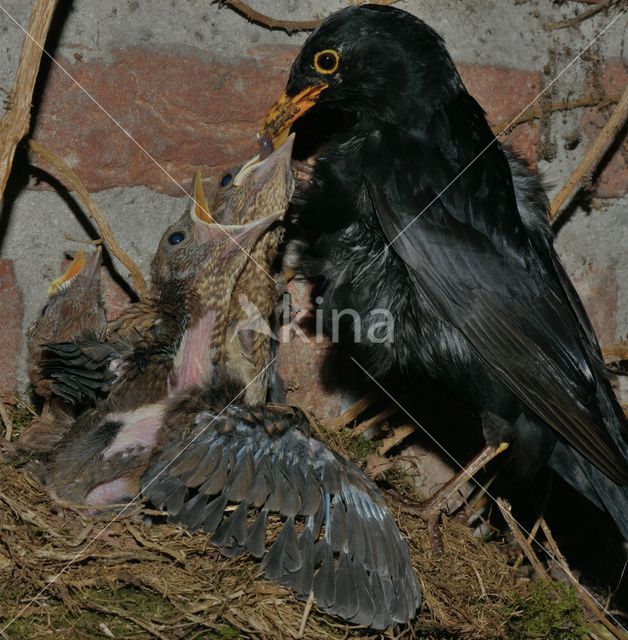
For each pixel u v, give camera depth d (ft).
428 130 10.92
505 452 11.49
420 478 12.01
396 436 11.61
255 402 9.27
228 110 10.89
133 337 9.34
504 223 11.05
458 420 12.13
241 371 9.35
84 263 9.77
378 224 11.00
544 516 12.40
